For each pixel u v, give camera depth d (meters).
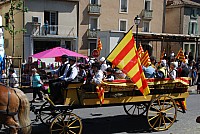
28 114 6.75
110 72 9.57
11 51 32.50
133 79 7.91
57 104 7.71
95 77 7.81
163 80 8.92
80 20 33.09
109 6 35.00
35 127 8.52
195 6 42.25
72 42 32.62
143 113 10.20
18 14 30.22
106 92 7.90
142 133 8.31
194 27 43.03
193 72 19.14
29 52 30.09
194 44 42.34
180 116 10.51
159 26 39.66
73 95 7.57
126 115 10.41
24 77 14.91
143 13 37.78
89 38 33.44
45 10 30.72
